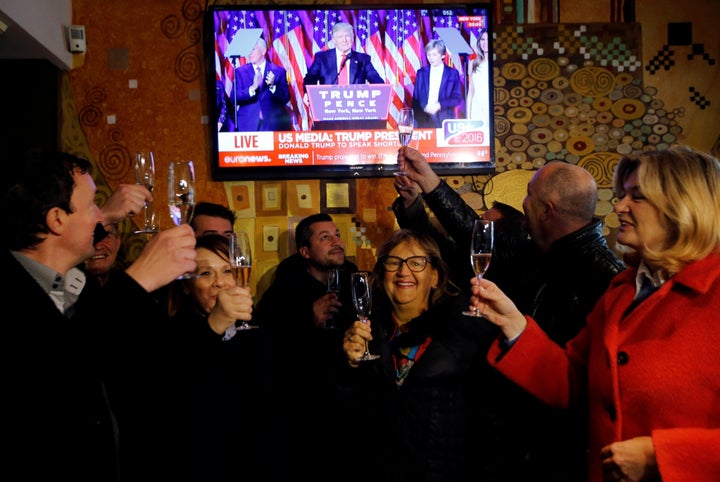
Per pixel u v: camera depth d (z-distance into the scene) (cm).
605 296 165
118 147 381
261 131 373
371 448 195
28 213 147
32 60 372
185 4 385
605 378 152
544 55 388
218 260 200
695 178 142
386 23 374
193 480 173
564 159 387
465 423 194
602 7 389
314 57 373
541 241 226
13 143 374
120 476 173
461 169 376
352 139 374
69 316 164
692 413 136
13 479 136
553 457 199
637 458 136
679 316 142
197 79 384
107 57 383
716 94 387
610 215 385
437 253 211
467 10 375
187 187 178
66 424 141
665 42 388
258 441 187
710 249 142
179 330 179
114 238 271
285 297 332
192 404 177
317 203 384
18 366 137
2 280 142
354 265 364
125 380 165
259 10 371
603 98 388
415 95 375
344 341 191
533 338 172
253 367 193
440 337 199
